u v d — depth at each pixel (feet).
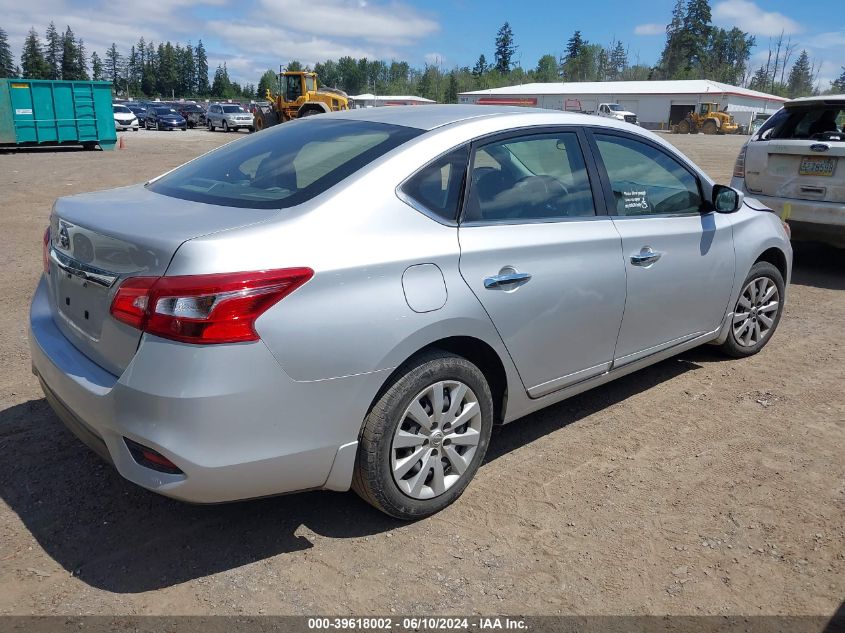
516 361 10.68
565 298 11.10
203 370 7.75
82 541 9.46
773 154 23.35
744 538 9.81
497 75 348.18
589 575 9.02
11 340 16.67
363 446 9.14
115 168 58.59
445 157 10.07
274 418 8.22
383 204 9.25
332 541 9.59
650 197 13.05
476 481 11.16
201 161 11.91
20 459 11.37
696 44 367.04
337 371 8.54
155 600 8.40
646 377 15.55
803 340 18.07
